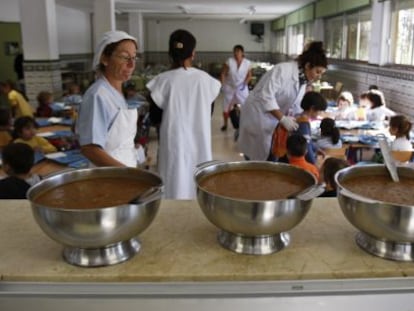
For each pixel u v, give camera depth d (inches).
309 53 116.0
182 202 48.3
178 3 377.7
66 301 33.9
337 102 222.2
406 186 39.9
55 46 267.4
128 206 32.3
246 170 43.1
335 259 36.0
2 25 368.8
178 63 97.3
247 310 34.3
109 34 65.7
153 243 38.5
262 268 34.7
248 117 128.6
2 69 375.9
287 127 114.2
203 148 99.8
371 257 36.4
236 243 37.1
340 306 34.5
